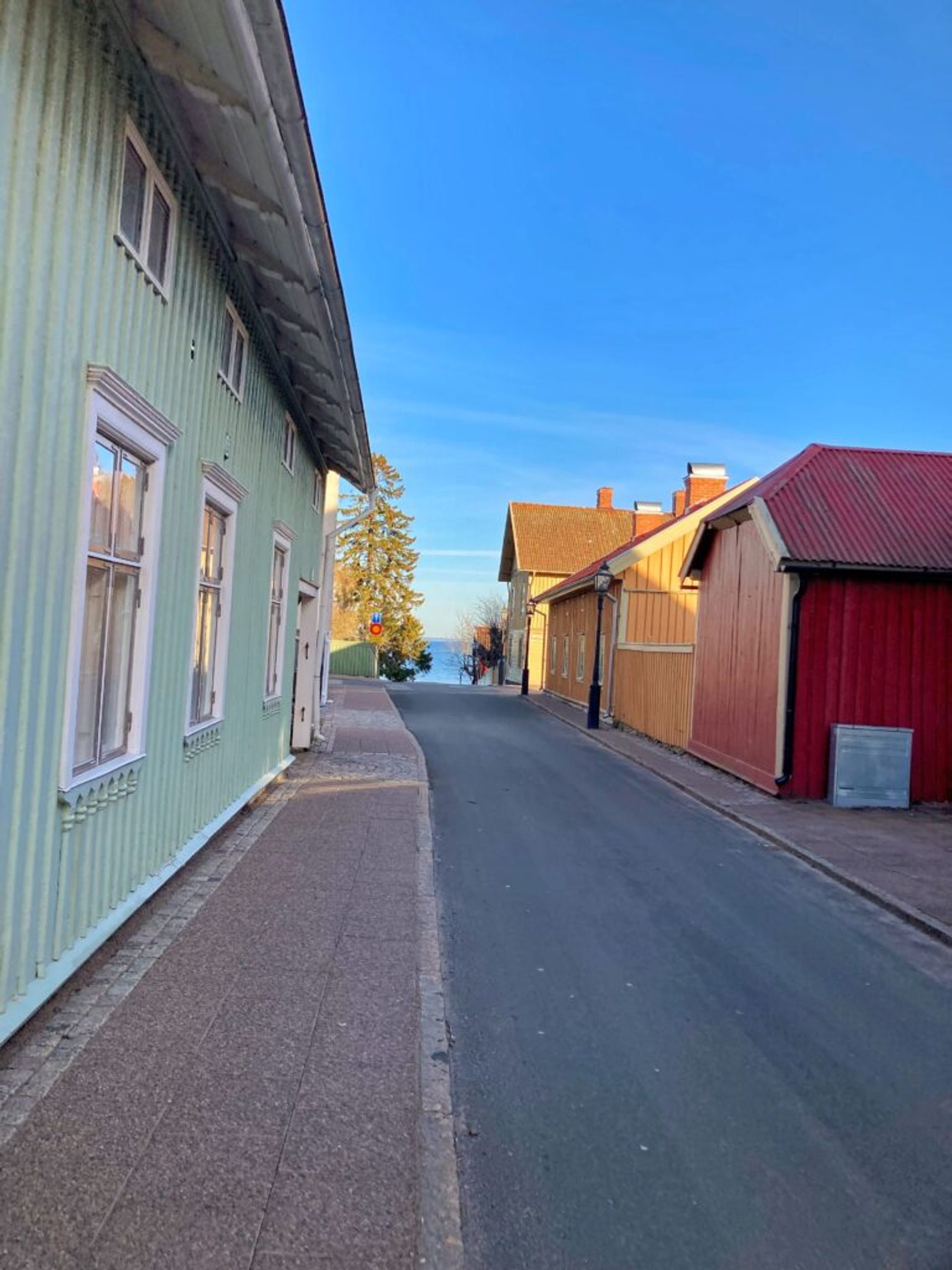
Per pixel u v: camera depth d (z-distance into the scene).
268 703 10.29
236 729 8.44
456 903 6.79
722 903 7.25
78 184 4.01
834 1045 4.67
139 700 5.35
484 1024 4.69
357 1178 3.15
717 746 14.91
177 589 5.99
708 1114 3.89
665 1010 5.02
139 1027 4.15
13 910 3.78
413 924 5.90
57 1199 2.88
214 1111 3.48
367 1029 4.31
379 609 56.47
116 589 4.99
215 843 7.73
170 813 6.17
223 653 7.71
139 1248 2.70
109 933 4.78
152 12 4.20
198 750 6.96
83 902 4.57
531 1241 2.99
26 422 3.63
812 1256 2.99
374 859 7.51
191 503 6.21
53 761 4.08
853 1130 3.82
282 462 10.21
